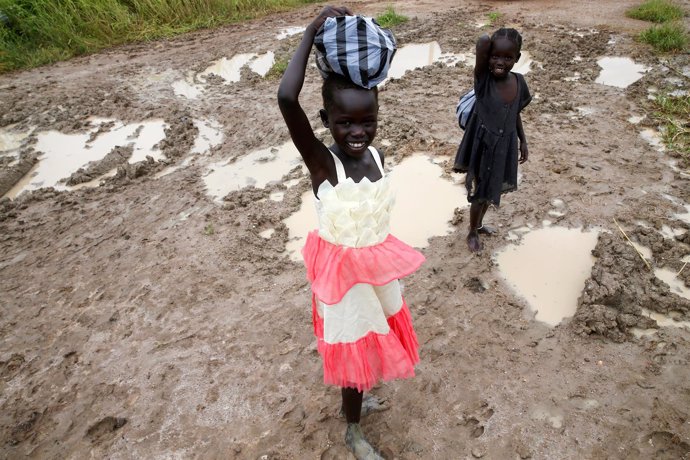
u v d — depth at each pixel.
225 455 2.61
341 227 1.91
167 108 7.51
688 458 2.43
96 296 3.86
